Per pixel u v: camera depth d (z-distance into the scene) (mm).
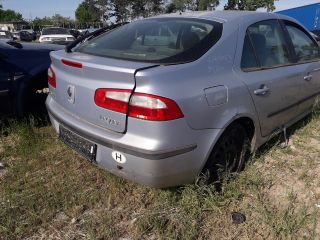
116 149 2416
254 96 2975
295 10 22266
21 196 2828
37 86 4336
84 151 2664
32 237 2469
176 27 2982
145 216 2602
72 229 2551
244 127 3105
